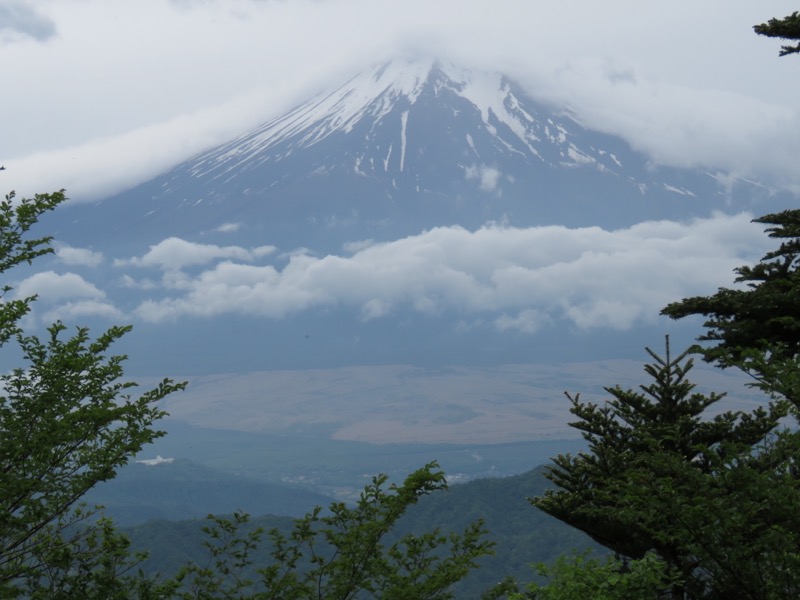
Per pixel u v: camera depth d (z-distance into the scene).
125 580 15.41
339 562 15.27
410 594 14.59
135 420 15.05
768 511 14.47
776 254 22.95
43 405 14.30
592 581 17.42
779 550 14.02
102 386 15.23
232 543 16.08
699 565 15.83
